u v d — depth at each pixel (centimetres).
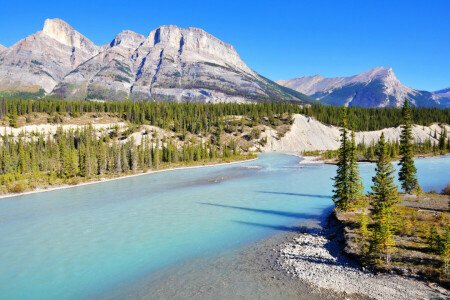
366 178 7225
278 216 4069
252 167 10894
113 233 3462
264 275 2286
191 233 3384
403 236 2781
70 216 4366
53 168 10725
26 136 14875
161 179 8400
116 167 10400
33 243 3192
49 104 19150
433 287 1916
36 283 2267
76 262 2647
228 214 4212
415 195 4744
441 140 15300
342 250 2684
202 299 1948
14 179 8162
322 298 1908
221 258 2655
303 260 2552
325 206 4572
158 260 2639
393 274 2134
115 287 2167
